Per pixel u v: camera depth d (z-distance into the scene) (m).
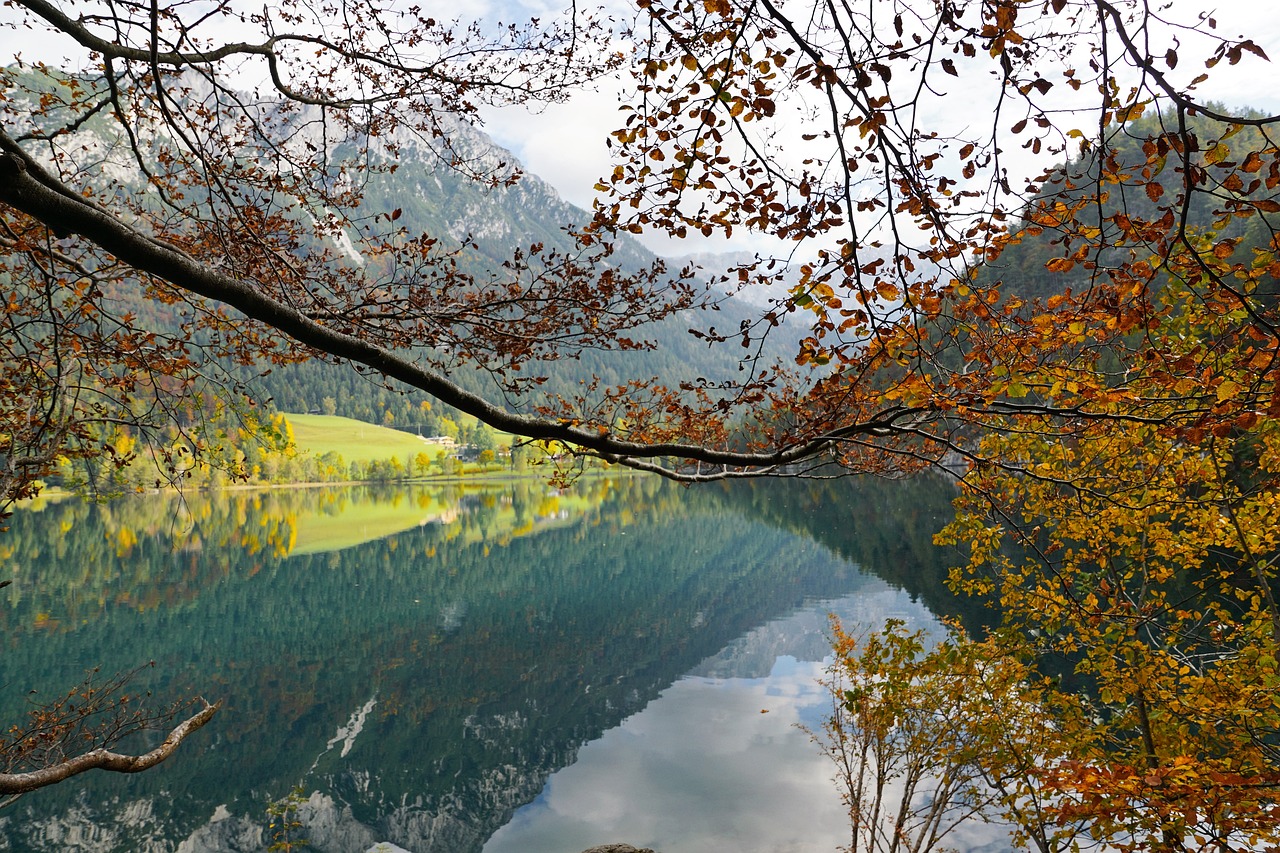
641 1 2.39
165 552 56.22
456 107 4.41
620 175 2.72
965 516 7.93
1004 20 1.96
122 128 4.17
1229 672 6.80
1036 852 10.81
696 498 111.00
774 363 3.60
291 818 16.42
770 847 13.91
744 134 2.42
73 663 26.91
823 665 25.69
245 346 4.75
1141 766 6.12
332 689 25.36
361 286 4.04
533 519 85.38
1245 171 1.93
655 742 20.31
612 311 3.84
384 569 50.31
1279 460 6.05
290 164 4.21
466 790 17.91
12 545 56.88
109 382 4.84
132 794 17.61
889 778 9.47
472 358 4.10
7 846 15.24
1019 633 7.63
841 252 2.33
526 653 29.98
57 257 3.96
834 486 95.44
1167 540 7.21
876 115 2.12
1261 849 5.64
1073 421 3.87
